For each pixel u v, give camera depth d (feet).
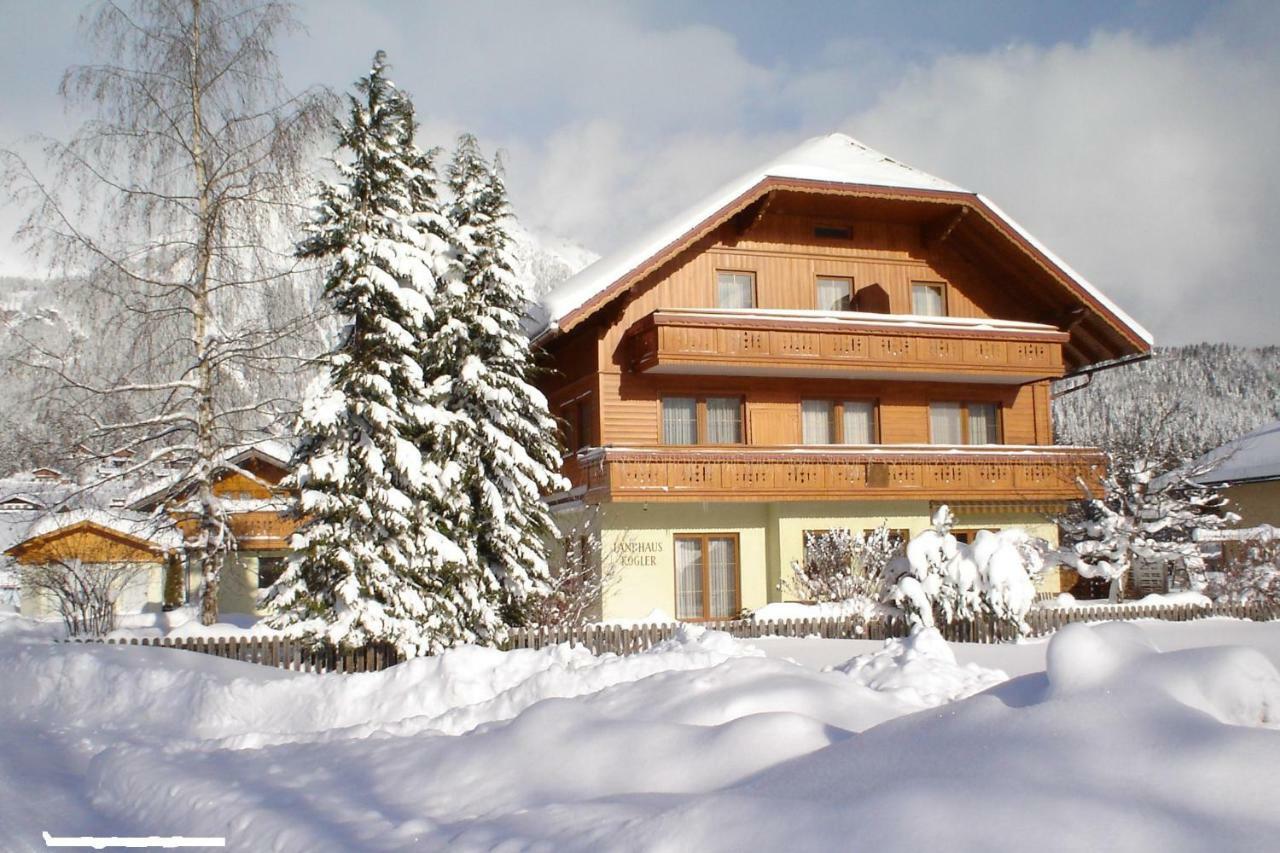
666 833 14.87
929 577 63.41
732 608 82.53
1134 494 83.35
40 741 35.24
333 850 18.53
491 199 64.64
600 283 77.25
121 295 66.49
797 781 16.78
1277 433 124.57
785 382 86.22
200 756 29.07
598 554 80.02
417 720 32.30
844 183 84.38
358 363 53.57
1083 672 17.01
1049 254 89.92
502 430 63.31
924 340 84.23
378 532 52.03
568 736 22.74
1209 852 11.24
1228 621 72.23
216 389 68.69
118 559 91.20
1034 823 12.30
